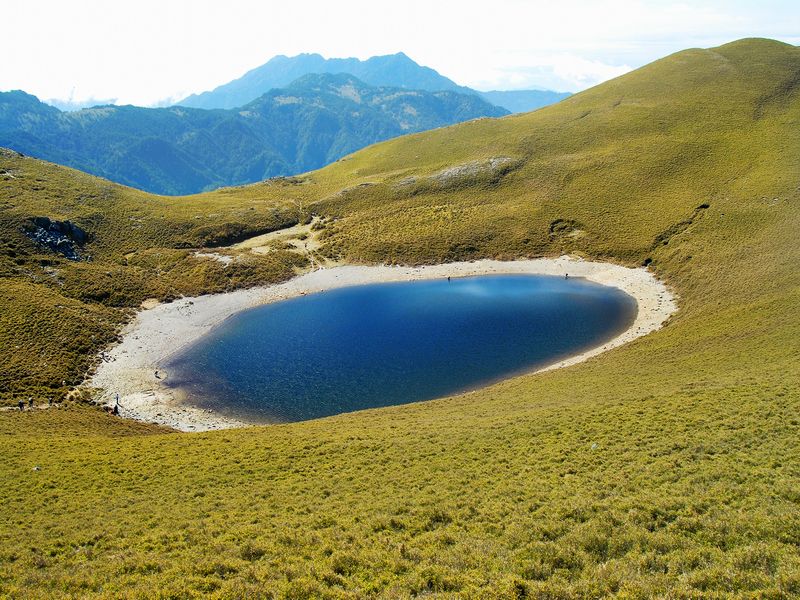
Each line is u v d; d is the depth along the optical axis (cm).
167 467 3033
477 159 13775
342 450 3125
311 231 11931
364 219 12100
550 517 1886
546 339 6494
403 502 2247
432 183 13150
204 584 1567
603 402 3453
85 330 6800
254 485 2686
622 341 6141
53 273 8244
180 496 2573
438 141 15662
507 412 3722
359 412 4688
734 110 12706
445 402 4659
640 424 2838
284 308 8362
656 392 3475
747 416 2634
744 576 1302
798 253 7025
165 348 6788
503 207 11706
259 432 3903
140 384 5738
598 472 2311
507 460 2655
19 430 4041
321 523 2092
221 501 2470
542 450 2712
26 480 2822
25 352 5978
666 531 1631
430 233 11069
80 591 1608
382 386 5522
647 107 13912
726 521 1606
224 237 11200
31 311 6819
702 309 6244
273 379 5816
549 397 4053
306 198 13800
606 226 10250
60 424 4388
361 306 8306
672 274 8231
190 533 2067
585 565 1503
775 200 9094
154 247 10406
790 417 2498
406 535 1880
